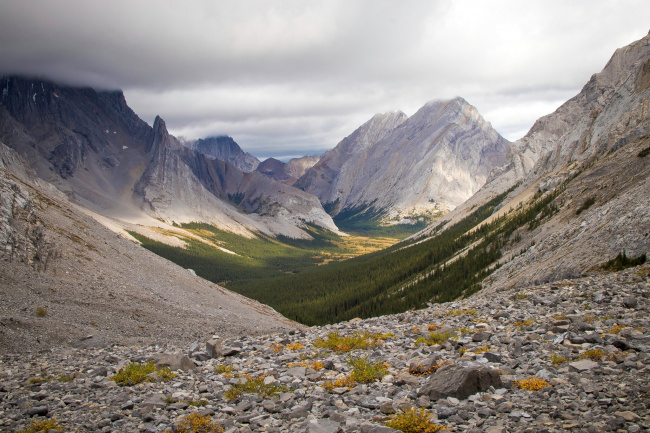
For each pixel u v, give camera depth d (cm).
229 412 1490
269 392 1706
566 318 2417
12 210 4828
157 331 4091
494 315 2898
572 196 11262
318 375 1917
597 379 1434
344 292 16062
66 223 6366
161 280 6269
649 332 1909
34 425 1360
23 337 2970
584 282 3634
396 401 1476
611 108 16388
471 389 1469
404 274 16112
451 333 2547
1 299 3491
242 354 2650
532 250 7638
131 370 2006
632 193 5516
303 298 16662
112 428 1359
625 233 4672
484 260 11962
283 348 2780
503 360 1852
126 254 6694
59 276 4581
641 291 2742
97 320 3834
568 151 18200
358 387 1691
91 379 1992
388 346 2491
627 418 1085
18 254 4316
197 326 4653
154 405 1559
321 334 3309
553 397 1348
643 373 1392
